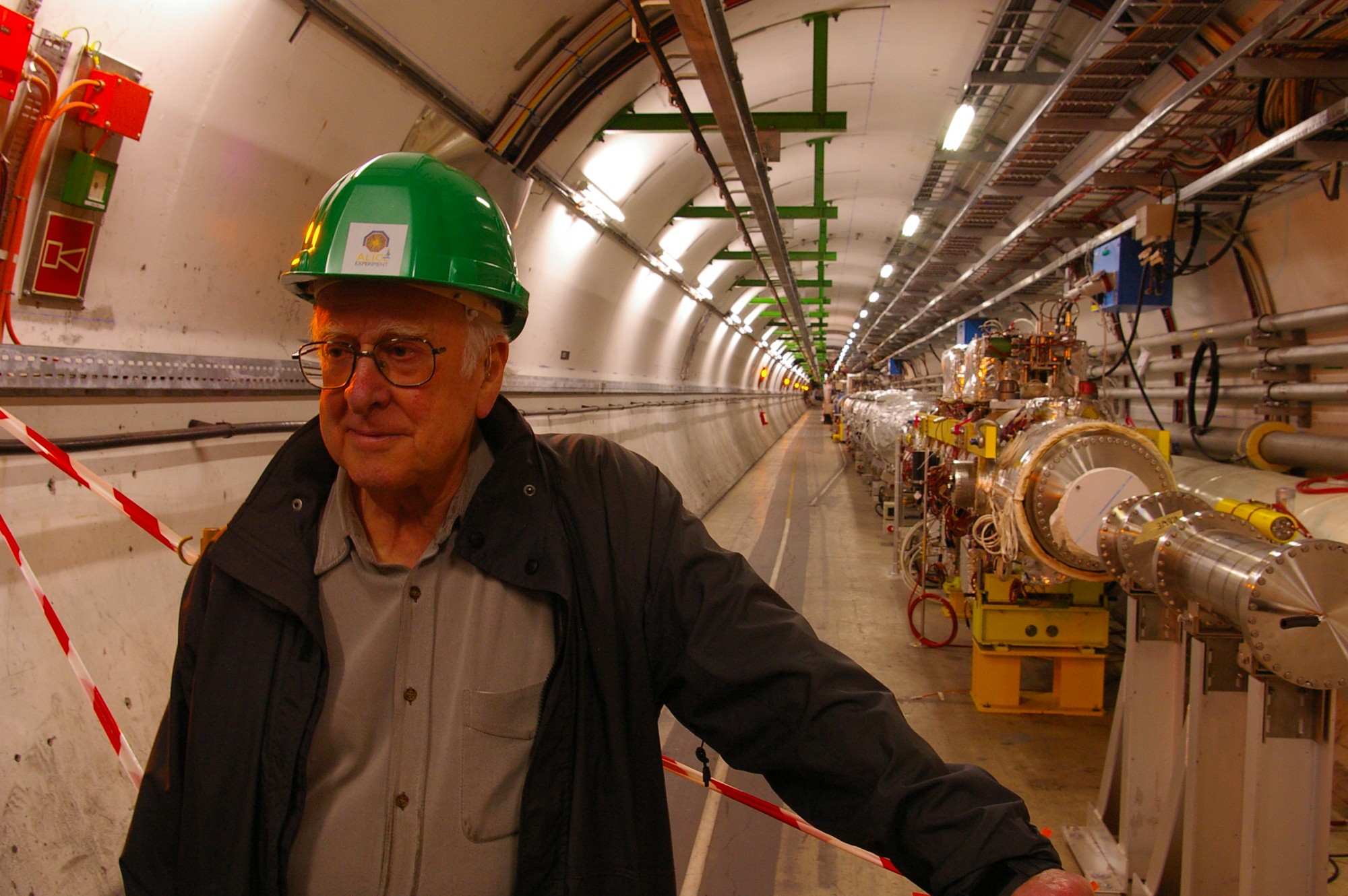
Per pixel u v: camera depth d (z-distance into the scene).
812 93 6.73
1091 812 3.24
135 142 2.46
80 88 2.15
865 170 9.45
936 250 10.41
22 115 2.04
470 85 3.96
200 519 2.83
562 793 0.98
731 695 1.04
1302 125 3.71
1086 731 4.30
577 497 1.11
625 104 5.70
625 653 1.06
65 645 1.72
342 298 1.01
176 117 2.57
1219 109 4.55
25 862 1.98
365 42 3.17
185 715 1.04
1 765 1.98
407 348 1.00
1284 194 5.13
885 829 0.90
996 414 5.02
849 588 7.32
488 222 1.07
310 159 3.27
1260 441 5.31
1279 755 2.00
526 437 1.09
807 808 1.01
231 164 2.88
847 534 9.88
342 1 2.96
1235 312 6.09
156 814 1.02
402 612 1.04
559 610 1.02
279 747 0.97
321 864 0.98
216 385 2.88
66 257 2.29
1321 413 5.28
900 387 23.36
